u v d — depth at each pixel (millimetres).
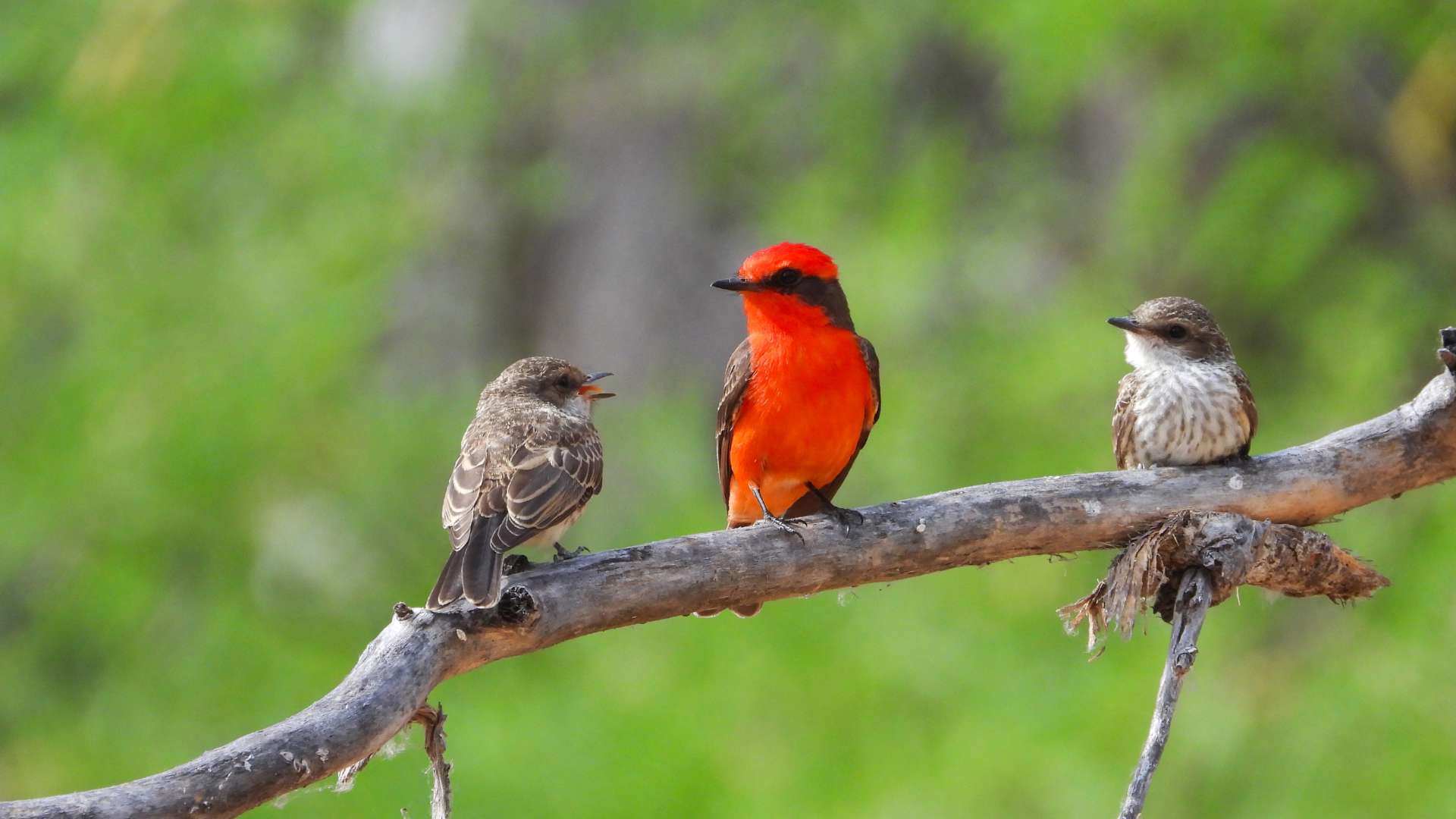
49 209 15781
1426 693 12883
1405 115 13789
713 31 17141
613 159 19172
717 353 19109
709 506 16062
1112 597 7418
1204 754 13227
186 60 15930
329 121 16547
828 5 16438
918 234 15359
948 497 7598
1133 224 14719
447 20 17625
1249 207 13922
